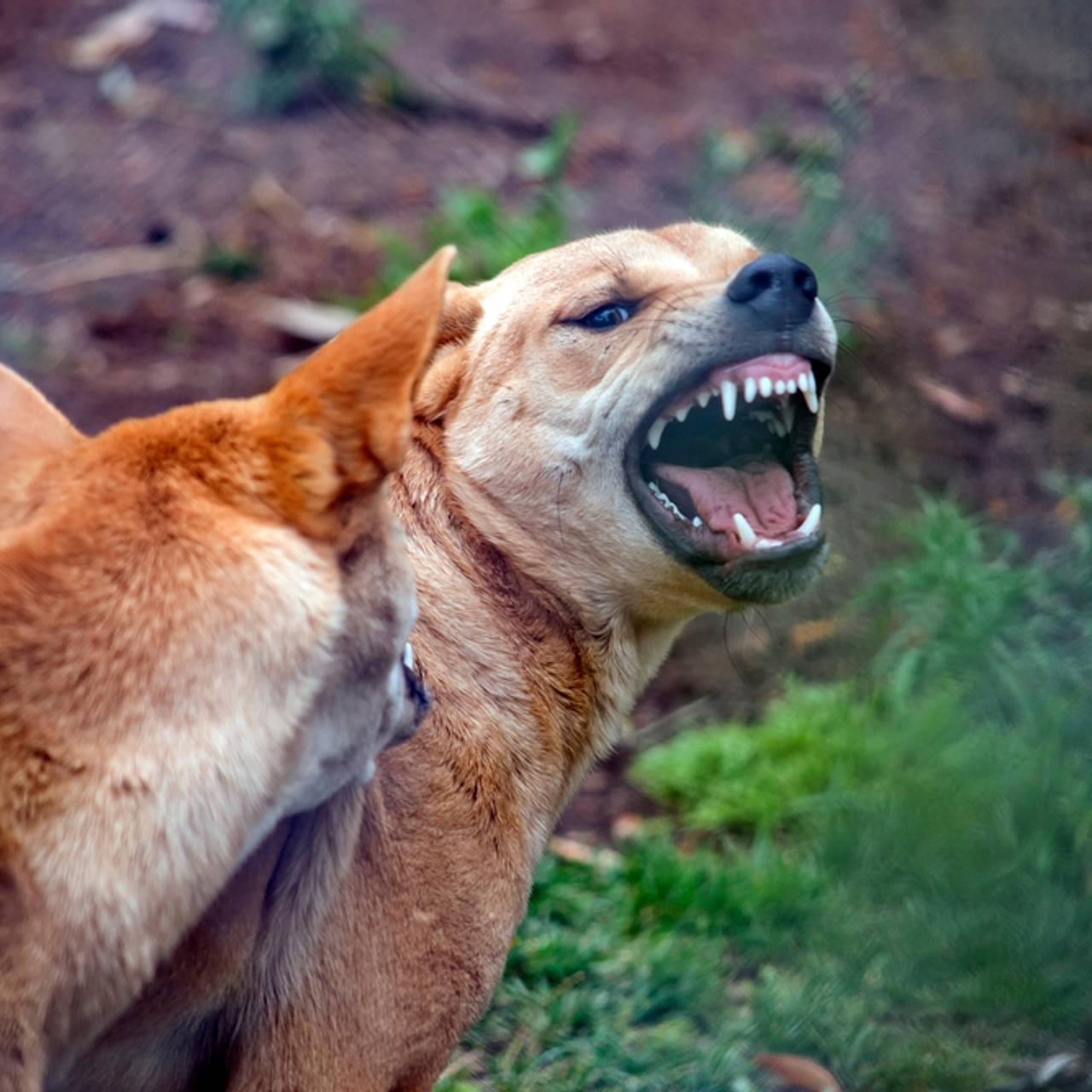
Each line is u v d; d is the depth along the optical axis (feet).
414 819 19.56
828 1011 26.50
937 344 43.39
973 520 37.86
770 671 36.32
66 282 44.04
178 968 16.93
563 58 55.83
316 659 15.49
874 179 49.47
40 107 50.52
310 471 15.80
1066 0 57.06
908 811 30.04
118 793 14.73
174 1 55.36
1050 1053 25.96
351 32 52.19
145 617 15.12
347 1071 18.69
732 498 22.50
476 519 22.02
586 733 22.56
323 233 46.39
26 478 16.58
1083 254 47.29
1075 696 32.35
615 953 27.89
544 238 44.04
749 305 21.61
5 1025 14.32
